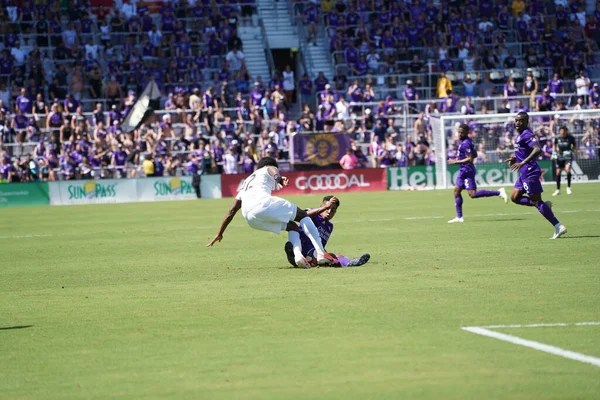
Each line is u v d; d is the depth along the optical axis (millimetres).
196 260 38062
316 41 126750
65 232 57500
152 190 101312
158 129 108312
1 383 17344
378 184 103438
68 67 117375
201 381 16953
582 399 15203
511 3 128750
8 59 114312
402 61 122000
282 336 20594
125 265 37125
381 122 108812
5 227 64250
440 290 26656
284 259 37219
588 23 127000
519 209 63812
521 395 15477
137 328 22234
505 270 30922
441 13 125688
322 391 16031
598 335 19797
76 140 104812
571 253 35406
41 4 121375
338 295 26203
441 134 99000
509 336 19844
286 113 114562
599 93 115562
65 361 18953
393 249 39438
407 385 16250
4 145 104188
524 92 116500
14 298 28359
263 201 32531
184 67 117625
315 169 104250
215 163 105500
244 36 127062
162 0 128000
